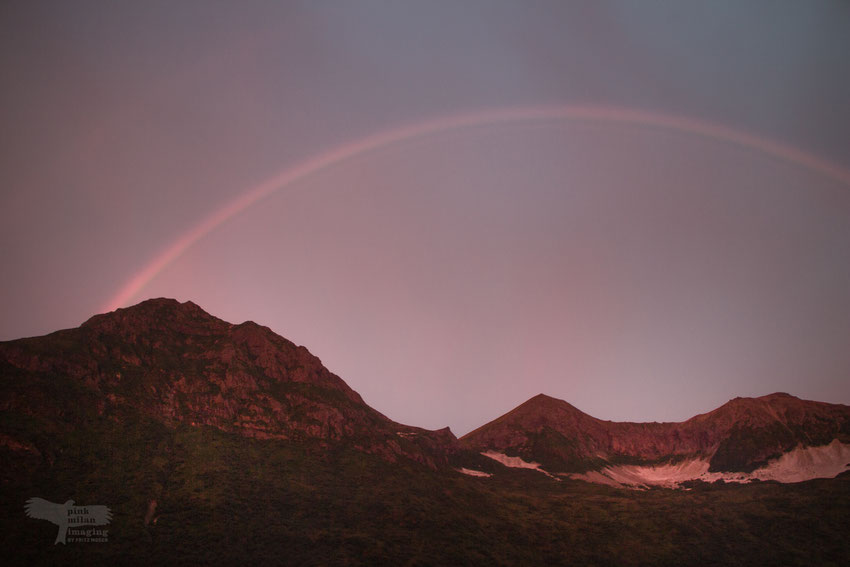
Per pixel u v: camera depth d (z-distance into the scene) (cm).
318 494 16325
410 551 14212
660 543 16938
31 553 10912
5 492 12269
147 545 12138
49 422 14600
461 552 14738
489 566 14388
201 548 12550
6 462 12900
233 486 15425
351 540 14175
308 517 15075
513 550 15625
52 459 13638
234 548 12888
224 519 13812
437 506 17200
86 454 14312
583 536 17238
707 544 16850
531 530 17288
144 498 13650
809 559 15900
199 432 17450
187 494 14412
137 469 14625
